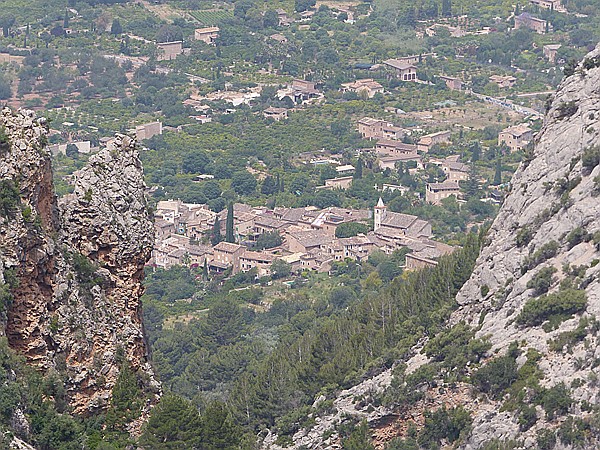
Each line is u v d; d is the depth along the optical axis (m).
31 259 99.19
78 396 102.31
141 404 105.88
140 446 103.75
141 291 110.00
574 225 176.88
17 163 99.44
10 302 96.56
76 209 106.88
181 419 105.69
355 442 178.12
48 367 100.19
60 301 101.81
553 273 174.75
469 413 169.25
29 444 95.56
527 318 170.38
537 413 156.75
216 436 107.44
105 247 107.38
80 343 102.62
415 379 178.00
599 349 157.88
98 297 105.56
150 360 112.44
